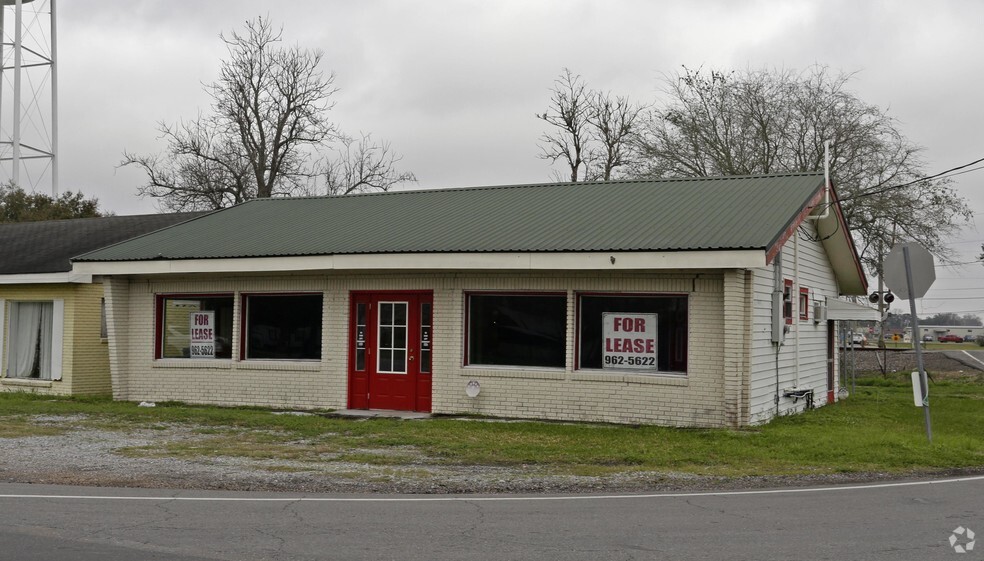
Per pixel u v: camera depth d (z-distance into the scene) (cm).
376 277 1780
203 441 1353
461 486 1008
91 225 2598
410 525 797
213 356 1931
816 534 768
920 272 1405
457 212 1941
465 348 1712
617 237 1566
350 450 1277
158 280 1959
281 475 1063
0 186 4569
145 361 1967
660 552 704
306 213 2145
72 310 2105
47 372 2166
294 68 4538
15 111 3756
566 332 1642
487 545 724
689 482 1050
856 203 3769
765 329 1664
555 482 1036
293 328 1869
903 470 1151
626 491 994
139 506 874
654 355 1591
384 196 2241
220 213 2262
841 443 1351
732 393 1498
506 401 1670
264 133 4516
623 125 4403
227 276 1902
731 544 730
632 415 1581
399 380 1767
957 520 830
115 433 1427
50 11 3950
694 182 1944
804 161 3944
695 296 1544
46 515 825
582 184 2070
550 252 1542
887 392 2628
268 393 1856
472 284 1700
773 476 1095
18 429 1452
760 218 1577
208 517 823
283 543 725
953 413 1933
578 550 709
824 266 2167
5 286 2212
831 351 2320
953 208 3794
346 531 771
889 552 705
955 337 10769
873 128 3831
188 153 4475
